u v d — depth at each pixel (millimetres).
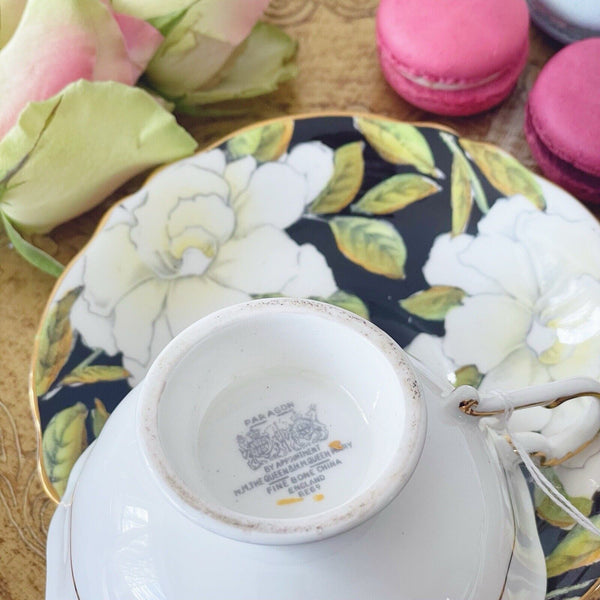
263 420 217
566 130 289
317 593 203
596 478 245
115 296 275
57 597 227
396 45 302
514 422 257
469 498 219
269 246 288
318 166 294
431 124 297
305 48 328
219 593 204
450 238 287
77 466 249
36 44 268
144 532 211
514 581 227
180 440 208
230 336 215
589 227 280
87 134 270
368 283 284
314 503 208
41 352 265
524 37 301
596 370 266
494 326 277
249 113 318
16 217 281
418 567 209
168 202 286
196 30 287
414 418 204
